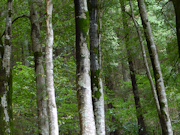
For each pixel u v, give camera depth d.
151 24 13.08
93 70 8.40
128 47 14.41
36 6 10.98
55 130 7.26
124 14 13.55
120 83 20.09
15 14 13.55
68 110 12.40
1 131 8.38
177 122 13.80
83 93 6.93
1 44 9.20
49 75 7.55
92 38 8.74
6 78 8.91
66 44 13.45
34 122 11.14
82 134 6.72
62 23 12.34
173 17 10.83
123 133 18.64
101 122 7.98
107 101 17.34
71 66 13.06
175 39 11.68
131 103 16.91
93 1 9.18
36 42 10.80
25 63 16.56
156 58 9.29
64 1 12.97
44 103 10.09
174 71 11.66
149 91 13.25
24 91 11.66
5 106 8.67
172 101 13.59
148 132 16.38
